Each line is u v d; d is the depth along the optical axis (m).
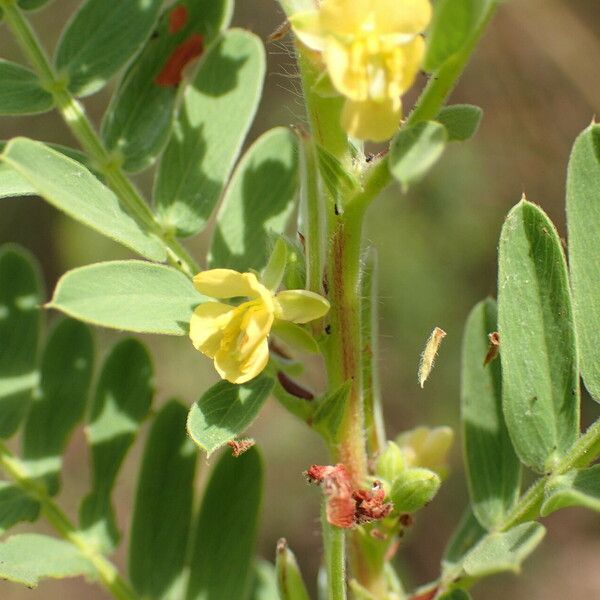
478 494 0.12
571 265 0.12
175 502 0.14
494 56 0.33
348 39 0.10
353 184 0.11
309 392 0.12
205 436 0.11
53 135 0.34
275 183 0.13
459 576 0.12
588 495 0.11
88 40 0.13
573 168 0.12
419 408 0.31
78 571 0.13
